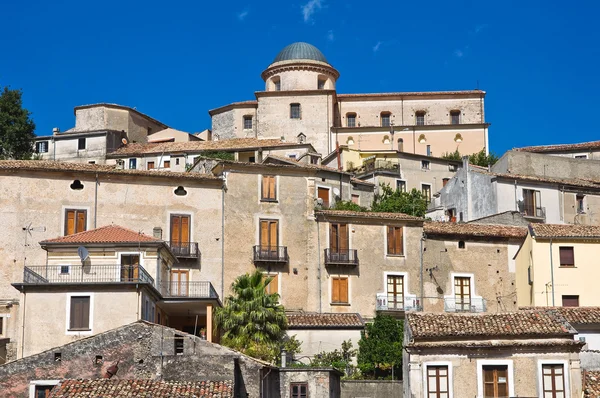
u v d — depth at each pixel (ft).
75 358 146.41
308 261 227.81
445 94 374.63
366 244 231.09
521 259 223.30
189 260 219.20
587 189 271.69
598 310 178.50
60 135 337.31
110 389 136.56
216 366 146.92
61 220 214.48
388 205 272.92
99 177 219.00
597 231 213.05
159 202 221.25
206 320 197.16
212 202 224.74
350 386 177.17
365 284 228.63
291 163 261.44
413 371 146.72
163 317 192.54
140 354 147.02
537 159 289.53
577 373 145.89
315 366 174.60
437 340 148.36
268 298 192.85
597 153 336.70
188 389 137.80
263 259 223.71
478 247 235.20
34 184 214.90
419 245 232.94
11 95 323.78
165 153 325.21
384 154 316.40
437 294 230.48
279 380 163.84
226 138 364.58
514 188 268.00
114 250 182.70
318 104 356.38
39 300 166.81
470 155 340.59
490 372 146.92
